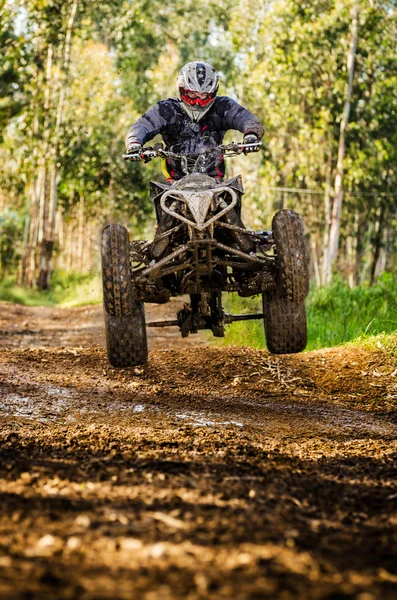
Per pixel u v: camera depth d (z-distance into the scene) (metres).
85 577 3.63
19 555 3.88
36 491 5.03
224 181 7.79
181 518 4.52
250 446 7.22
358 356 11.79
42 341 17.97
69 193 48.78
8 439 7.31
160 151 8.13
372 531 4.51
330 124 36.91
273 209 44.28
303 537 4.30
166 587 3.53
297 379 11.25
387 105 36.31
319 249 45.00
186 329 8.78
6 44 29.53
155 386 10.98
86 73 41.56
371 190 39.84
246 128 8.25
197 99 8.23
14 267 57.97
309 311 17.56
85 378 11.44
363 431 8.67
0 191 58.12
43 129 36.47
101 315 25.08
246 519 4.54
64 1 34.19
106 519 4.47
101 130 43.78
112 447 6.89
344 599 3.46
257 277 7.97
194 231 7.52
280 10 36.09
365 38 35.44
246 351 12.52
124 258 7.71
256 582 3.60
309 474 6.00
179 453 6.61
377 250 40.66
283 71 35.78
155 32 46.84
